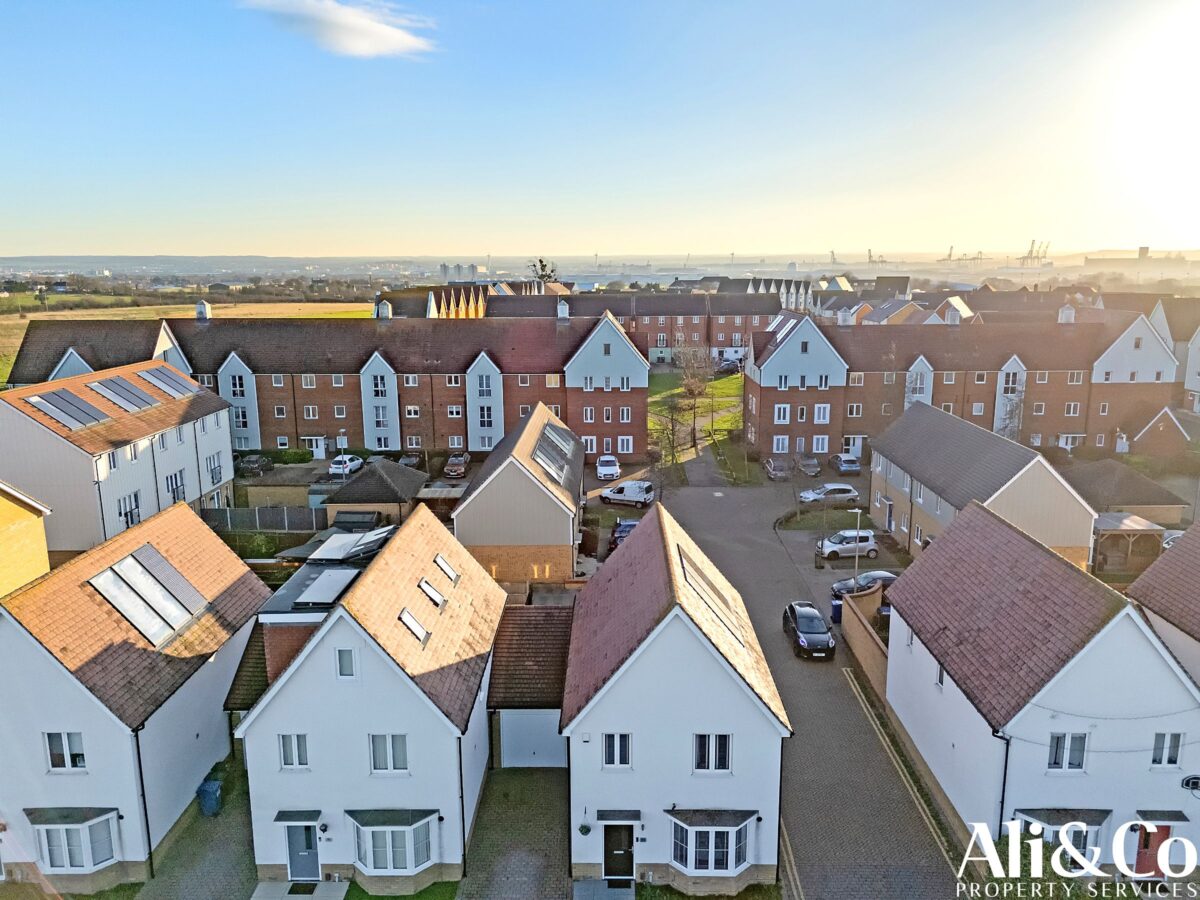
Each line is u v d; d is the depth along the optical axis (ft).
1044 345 224.74
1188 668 93.09
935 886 74.49
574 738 73.46
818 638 116.16
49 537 143.23
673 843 75.10
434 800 75.31
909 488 158.20
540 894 74.33
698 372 325.83
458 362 223.10
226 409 190.39
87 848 73.87
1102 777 71.87
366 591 75.72
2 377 303.48
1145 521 151.53
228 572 98.99
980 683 76.02
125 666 77.36
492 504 134.41
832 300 478.18
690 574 85.40
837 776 90.27
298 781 74.79
